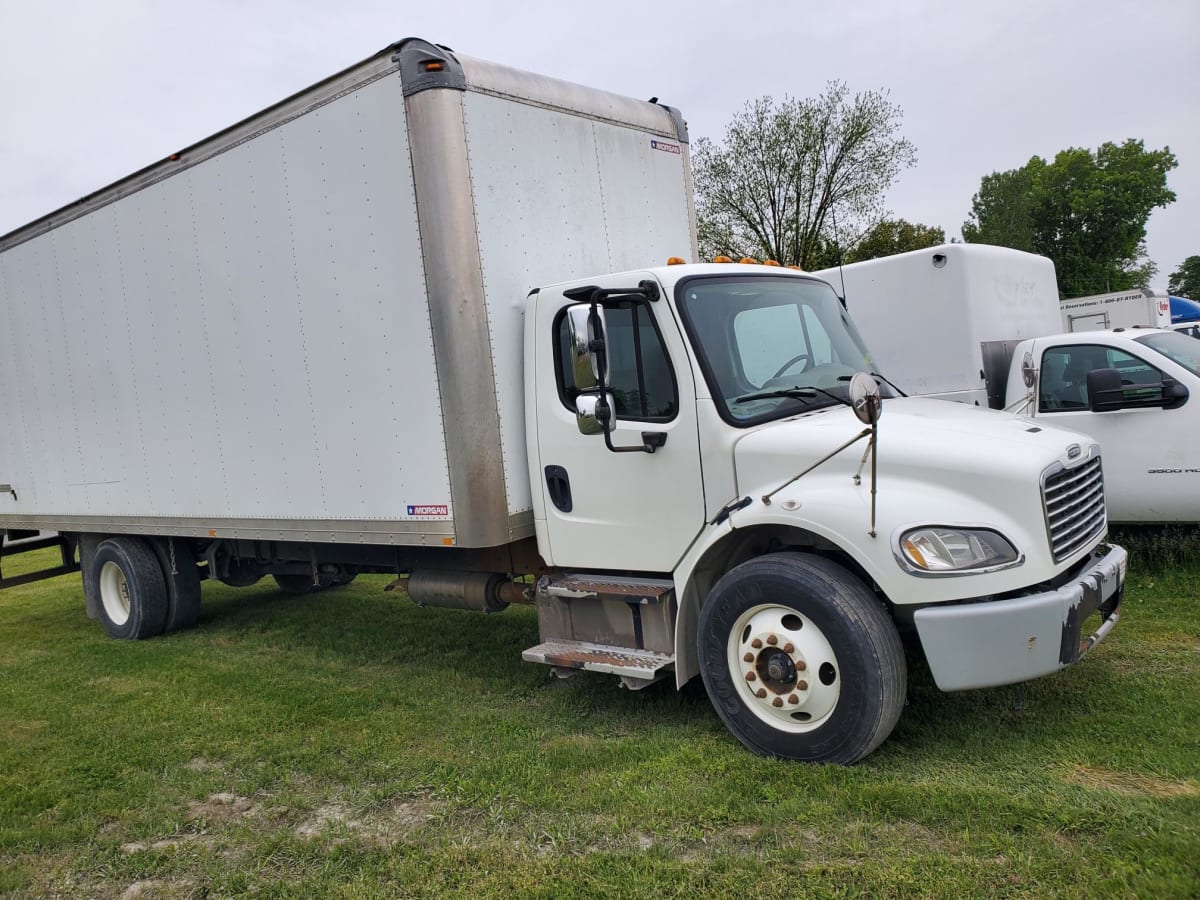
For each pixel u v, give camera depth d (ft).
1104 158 216.74
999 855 10.41
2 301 28.07
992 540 12.34
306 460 19.49
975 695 15.52
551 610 16.81
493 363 16.47
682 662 14.94
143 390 23.49
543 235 17.56
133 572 26.17
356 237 17.66
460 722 16.76
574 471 16.11
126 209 23.00
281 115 18.69
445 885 11.03
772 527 14.32
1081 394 24.58
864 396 11.94
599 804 12.66
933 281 28.99
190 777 15.21
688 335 14.73
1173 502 22.74
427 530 17.28
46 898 11.79
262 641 25.41
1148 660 16.72
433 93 15.99
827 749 13.10
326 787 14.51
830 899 9.85
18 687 21.98
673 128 21.03
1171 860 9.82
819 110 89.10
